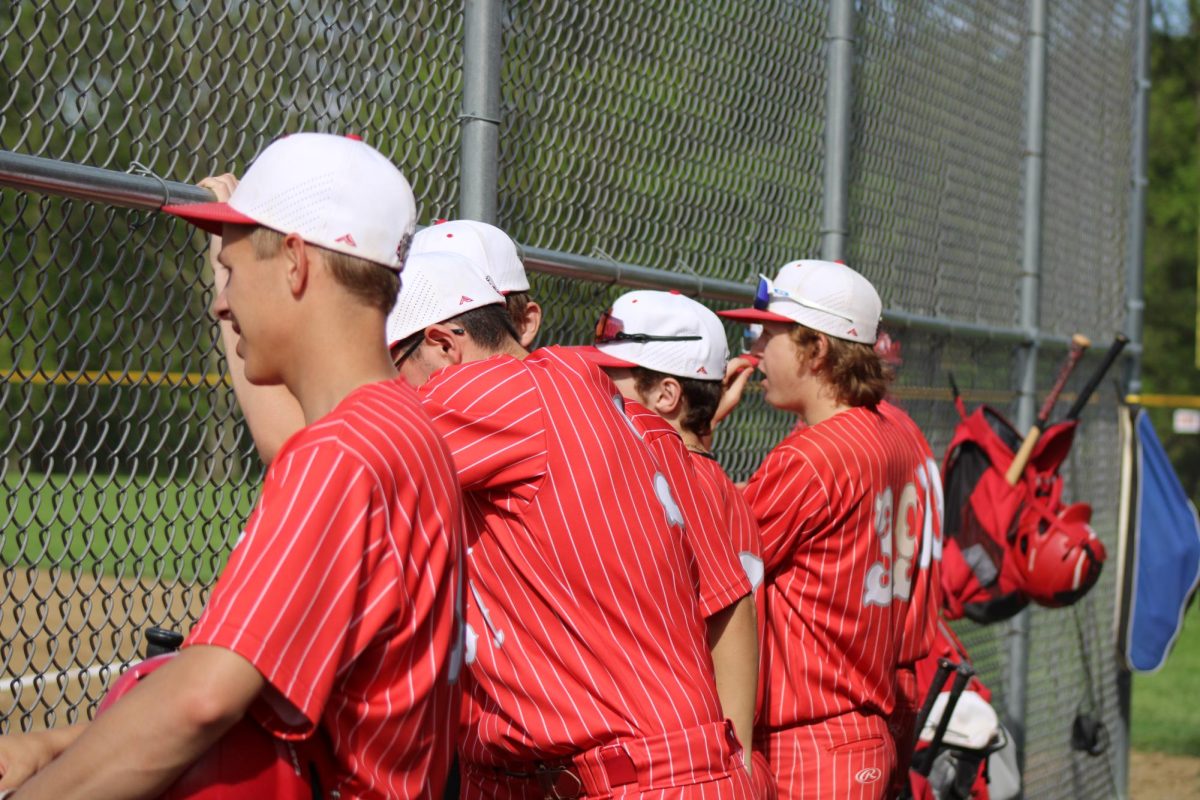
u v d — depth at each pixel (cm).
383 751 602
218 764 563
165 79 970
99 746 541
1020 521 1772
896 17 1953
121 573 912
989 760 1692
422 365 945
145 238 930
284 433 779
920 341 1977
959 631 2017
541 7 1283
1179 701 3875
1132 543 2345
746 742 1000
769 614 1204
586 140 1350
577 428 881
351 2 1077
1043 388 2459
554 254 1205
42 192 802
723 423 1619
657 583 881
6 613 2453
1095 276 2788
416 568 604
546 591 874
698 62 1529
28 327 861
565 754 884
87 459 925
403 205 639
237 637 543
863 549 1188
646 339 1130
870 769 1202
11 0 856
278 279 616
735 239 1602
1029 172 2366
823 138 1778
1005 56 2320
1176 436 11000
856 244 1844
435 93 1172
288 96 1043
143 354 934
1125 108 2975
